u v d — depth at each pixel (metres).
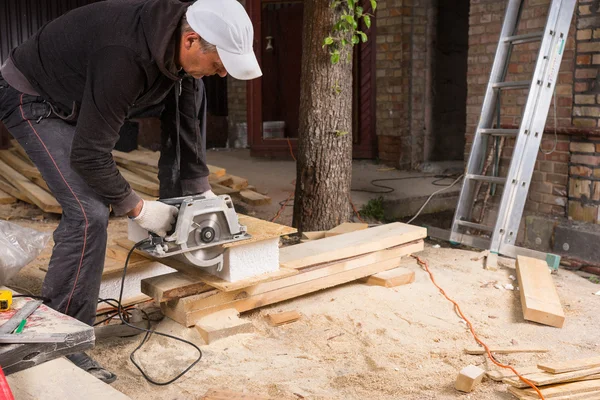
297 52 9.38
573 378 2.56
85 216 2.53
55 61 2.41
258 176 7.65
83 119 2.27
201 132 3.11
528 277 3.81
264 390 2.56
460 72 8.62
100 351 2.89
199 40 2.28
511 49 5.14
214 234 2.74
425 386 2.62
